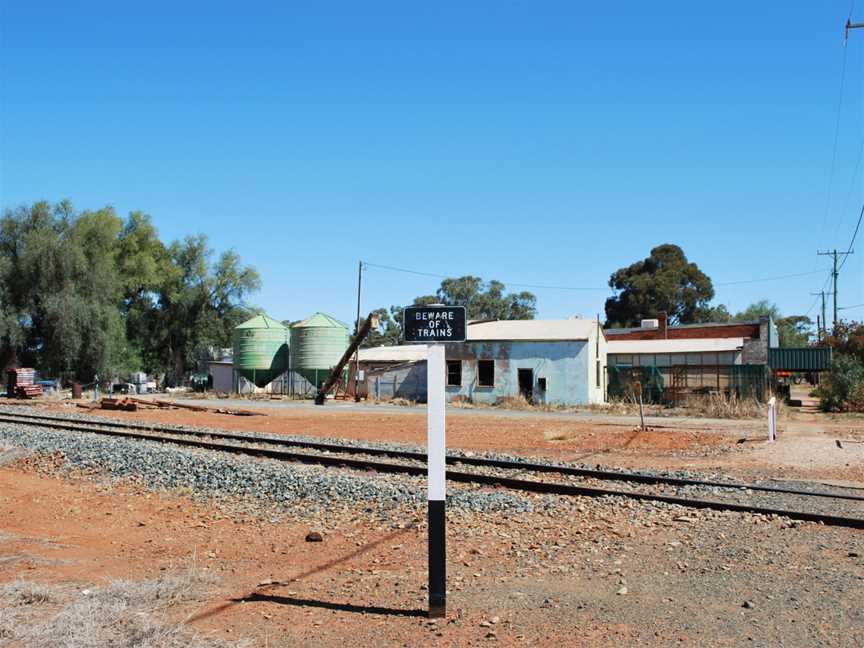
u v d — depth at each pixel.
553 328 48.84
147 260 83.19
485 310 121.50
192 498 13.02
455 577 8.02
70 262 67.19
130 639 6.21
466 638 6.23
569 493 13.05
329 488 12.74
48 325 65.69
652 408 41.81
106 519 11.52
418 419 33.09
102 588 7.63
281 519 11.20
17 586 7.56
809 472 16.23
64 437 21.53
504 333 49.16
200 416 34.16
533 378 47.25
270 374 61.53
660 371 50.19
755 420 33.12
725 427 28.53
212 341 86.56
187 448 19.80
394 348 58.31
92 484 14.77
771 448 20.47
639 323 102.00
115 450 18.05
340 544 9.71
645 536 9.83
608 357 55.56
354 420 32.31
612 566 8.37
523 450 21.11
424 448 20.28
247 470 14.63
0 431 24.42
